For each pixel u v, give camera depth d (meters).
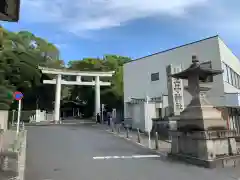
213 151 8.16
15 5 4.11
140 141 14.66
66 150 11.21
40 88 42.19
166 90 22.53
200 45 19.73
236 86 21.91
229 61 20.69
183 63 20.95
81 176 6.72
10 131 16.47
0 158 8.41
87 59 46.09
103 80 41.25
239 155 8.78
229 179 6.57
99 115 34.12
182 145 9.30
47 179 6.39
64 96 54.00
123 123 27.45
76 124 30.42
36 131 19.97
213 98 17.92
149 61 24.61
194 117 9.02
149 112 20.25
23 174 6.83
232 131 9.13
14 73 23.06
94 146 12.63
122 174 6.99
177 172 7.29
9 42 25.12
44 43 45.91
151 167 7.93
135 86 25.69
